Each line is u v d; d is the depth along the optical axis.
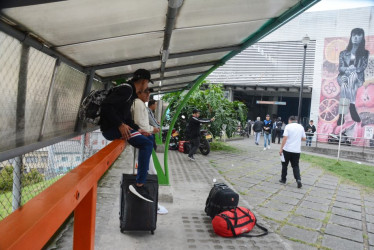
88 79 3.30
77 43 2.17
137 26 2.20
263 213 5.14
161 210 4.59
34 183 3.31
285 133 7.21
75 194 1.19
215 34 3.04
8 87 1.60
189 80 7.22
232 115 13.62
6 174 2.78
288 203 5.83
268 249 3.63
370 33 23.75
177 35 2.82
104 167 1.79
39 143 2.13
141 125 3.46
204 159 10.54
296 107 33.34
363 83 23.89
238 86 26.55
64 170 4.48
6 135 1.64
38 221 0.83
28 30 1.69
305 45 16.92
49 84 2.23
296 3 2.41
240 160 10.77
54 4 1.38
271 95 30.09
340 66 24.69
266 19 2.82
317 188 7.25
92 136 7.76
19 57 1.68
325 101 25.19
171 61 4.08
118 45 2.57
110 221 4.11
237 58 27.70
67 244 3.37
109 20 1.86
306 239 4.16
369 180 8.66
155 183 3.67
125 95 2.85
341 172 9.80
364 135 23.84
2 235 0.74
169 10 1.88
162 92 10.03
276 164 10.29
